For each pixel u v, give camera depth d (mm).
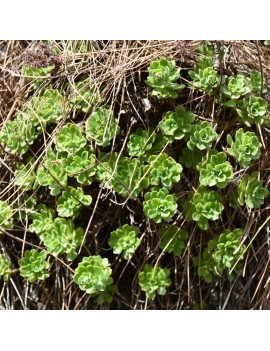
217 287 824
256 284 819
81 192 770
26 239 840
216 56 804
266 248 804
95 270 750
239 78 773
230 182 765
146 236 799
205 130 755
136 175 757
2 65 904
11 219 813
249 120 767
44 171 779
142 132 778
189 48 796
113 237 766
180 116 763
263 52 855
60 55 843
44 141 796
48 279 844
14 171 849
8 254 850
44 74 854
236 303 814
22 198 826
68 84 833
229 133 809
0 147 852
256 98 762
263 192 758
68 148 774
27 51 853
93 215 818
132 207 806
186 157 783
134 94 807
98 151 797
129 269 824
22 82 869
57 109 811
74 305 820
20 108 860
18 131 812
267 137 797
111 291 808
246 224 785
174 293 798
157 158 753
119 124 813
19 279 852
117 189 752
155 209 740
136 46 829
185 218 760
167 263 811
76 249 813
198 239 798
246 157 743
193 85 781
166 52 793
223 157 748
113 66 821
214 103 784
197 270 808
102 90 808
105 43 862
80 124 799
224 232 765
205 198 753
